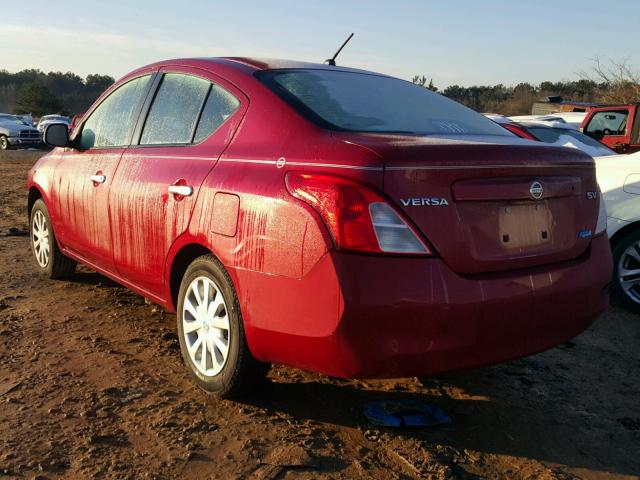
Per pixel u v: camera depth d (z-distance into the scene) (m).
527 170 2.69
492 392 3.38
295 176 2.62
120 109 4.18
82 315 4.32
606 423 3.09
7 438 2.72
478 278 2.53
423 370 2.49
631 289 4.83
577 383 3.54
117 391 3.19
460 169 2.51
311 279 2.47
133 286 3.89
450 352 2.48
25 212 8.91
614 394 3.42
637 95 20.66
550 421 3.08
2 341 3.80
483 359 2.58
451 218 2.48
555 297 2.71
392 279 2.38
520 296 2.59
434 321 2.42
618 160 5.04
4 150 26.91
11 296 4.69
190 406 3.05
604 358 3.93
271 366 3.22
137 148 3.81
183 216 3.17
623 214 4.79
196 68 3.63
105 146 4.20
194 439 2.76
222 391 3.04
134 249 3.65
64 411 2.97
